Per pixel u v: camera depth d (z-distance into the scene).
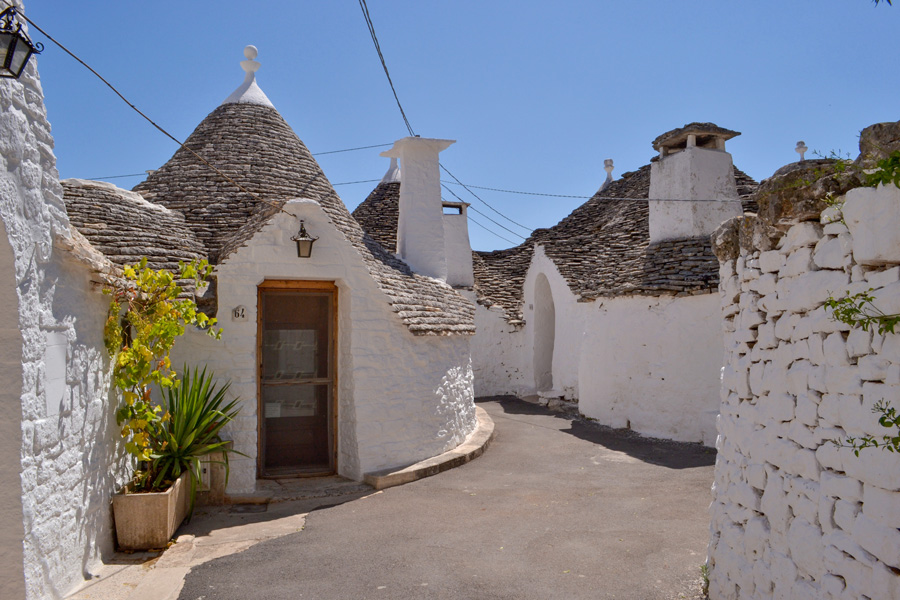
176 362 7.95
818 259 3.39
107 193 8.73
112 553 5.90
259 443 8.75
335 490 8.23
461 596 5.01
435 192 12.88
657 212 13.91
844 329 3.12
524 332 19.73
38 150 4.48
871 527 2.82
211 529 6.81
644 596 4.90
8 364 4.14
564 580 5.25
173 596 5.04
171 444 6.70
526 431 12.90
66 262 4.89
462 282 19.47
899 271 2.74
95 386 5.48
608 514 7.12
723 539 4.56
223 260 8.23
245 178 10.45
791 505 3.59
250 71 12.11
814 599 3.26
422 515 7.20
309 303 9.09
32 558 4.32
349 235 10.30
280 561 5.80
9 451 4.14
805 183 3.46
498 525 6.79
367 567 5.64
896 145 2.96
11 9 3.79
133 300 5.97
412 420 9.33
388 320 9.05
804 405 3.48
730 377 4.72
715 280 11.54
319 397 9.12
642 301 12.62
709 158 13.44
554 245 18.14
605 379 13.55
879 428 2.79
